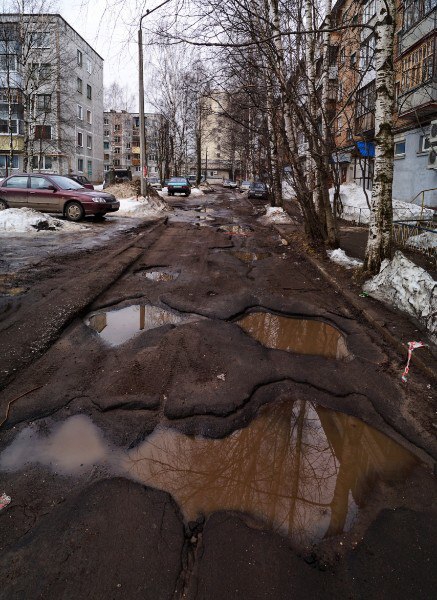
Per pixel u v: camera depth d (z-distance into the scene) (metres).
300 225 16.23
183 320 5.30
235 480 2.54
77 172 42.56
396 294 5.66
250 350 4.42
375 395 3.59
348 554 2.05
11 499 2.30
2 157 38.41
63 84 33.25
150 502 2.31
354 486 2.55
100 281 6.64
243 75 9.52
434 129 14.49
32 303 5.43
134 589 1.81
